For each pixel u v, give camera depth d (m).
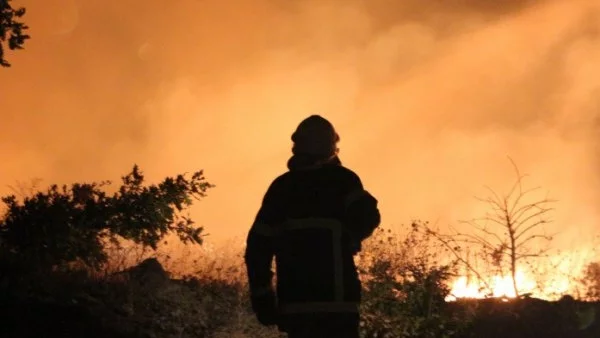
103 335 8.23
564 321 9.73
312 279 5.91
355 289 5.98
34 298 8.63
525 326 9.59
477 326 9.57
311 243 5.98
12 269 8.82
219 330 8.89
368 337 8.78
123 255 10.74
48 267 9.12
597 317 9.92
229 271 10.85
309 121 6.27
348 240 6.05
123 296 9.11
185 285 10.09
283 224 6.09
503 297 10.11
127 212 9.46
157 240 9.71
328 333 5.87
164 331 8.63
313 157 6.19
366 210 6.00
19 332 8.08
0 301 8.50
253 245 6.04
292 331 5.93
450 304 9.76
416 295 9.12
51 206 9.14
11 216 9.17
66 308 8.52
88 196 9.43
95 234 9.35
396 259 9.88
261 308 5.99
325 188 6.10
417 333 9.01
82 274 9.41
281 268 6.03
